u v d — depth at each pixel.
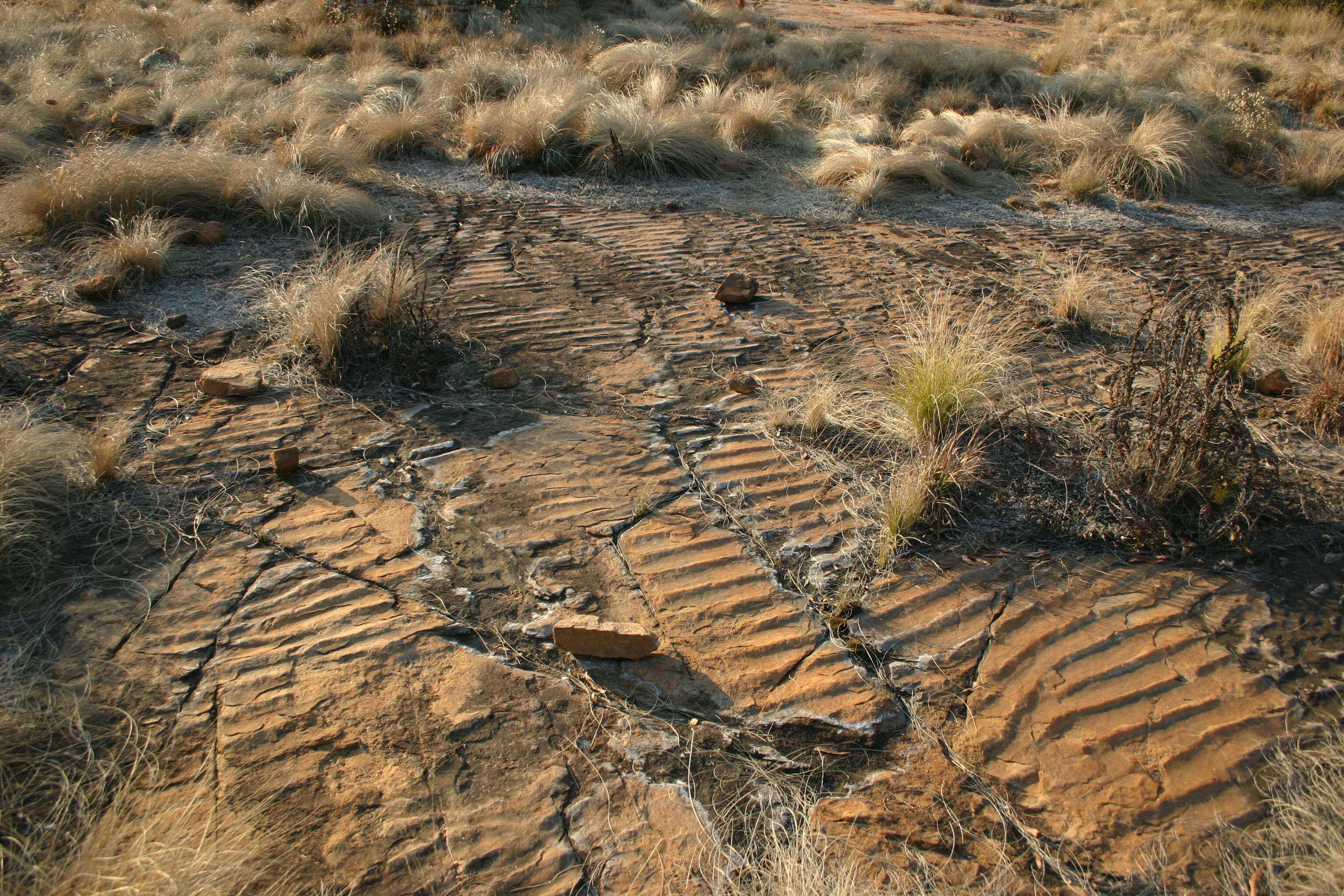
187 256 5.44
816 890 2.04
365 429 3.80
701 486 3.54
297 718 2.44
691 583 3.03
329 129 8.27
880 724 2.54
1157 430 3.45
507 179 7.67
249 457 3.55
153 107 9.39
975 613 2.93
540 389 4.21
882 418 3.91
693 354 4.61
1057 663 2.74
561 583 3.00
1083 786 2.36
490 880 2.09
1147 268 6.02
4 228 5.50
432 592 2.93
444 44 12.32
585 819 2.24
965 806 2.31
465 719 2.48
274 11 13.33
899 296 5.36
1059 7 20.48
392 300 4.43
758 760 2.43
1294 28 16.27
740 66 11.89
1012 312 5.12
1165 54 13.02
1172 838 2.23
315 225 5.98
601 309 5.11
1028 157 8.58
